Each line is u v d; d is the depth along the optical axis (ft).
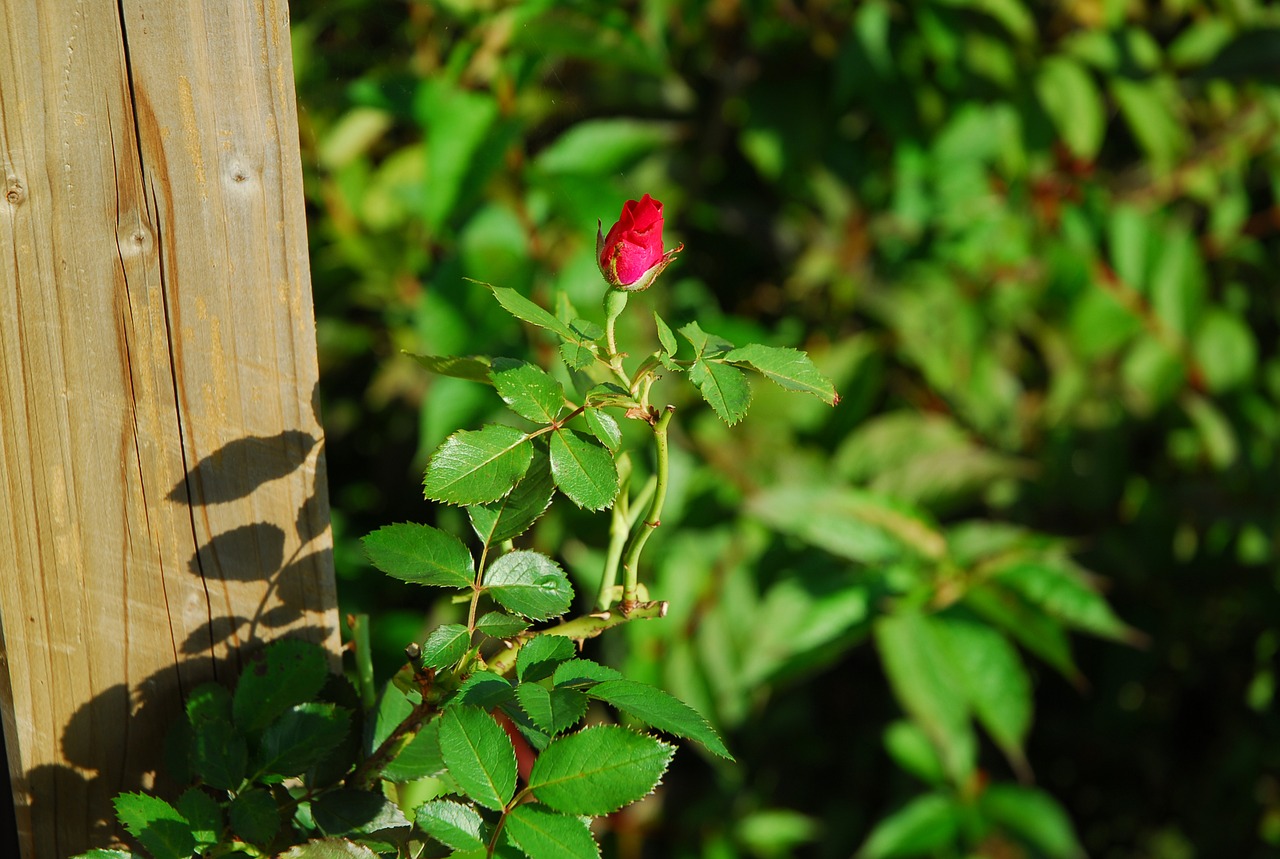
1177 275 5.54
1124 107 5.30
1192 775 6.48
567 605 3.22
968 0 5.00
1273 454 5.67
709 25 5.42
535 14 4.09
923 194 5.51
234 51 3.13
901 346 5.51
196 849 3.21
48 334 3.18
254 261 3.19
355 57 4.03
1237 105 5.81
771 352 3.19
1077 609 4.27
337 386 6.06
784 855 5.59
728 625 4.79
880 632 4.33
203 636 3.29
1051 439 5.68
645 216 3.16
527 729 3.14
